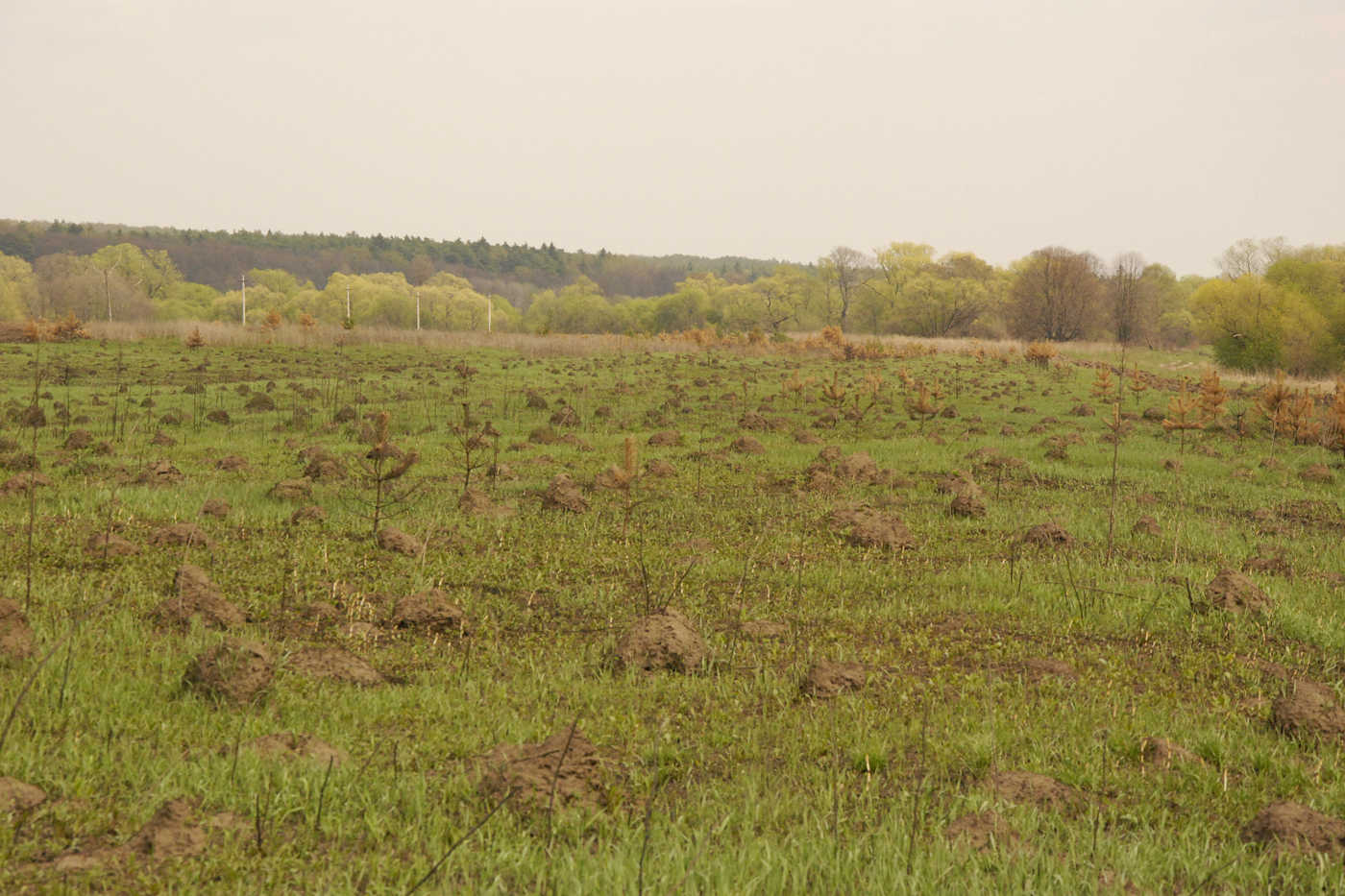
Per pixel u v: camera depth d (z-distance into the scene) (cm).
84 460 1609
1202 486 1686
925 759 596
